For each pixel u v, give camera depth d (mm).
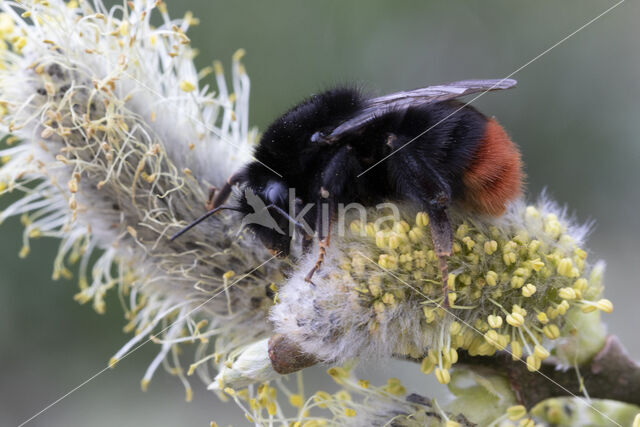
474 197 141
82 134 144
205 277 146
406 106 143
